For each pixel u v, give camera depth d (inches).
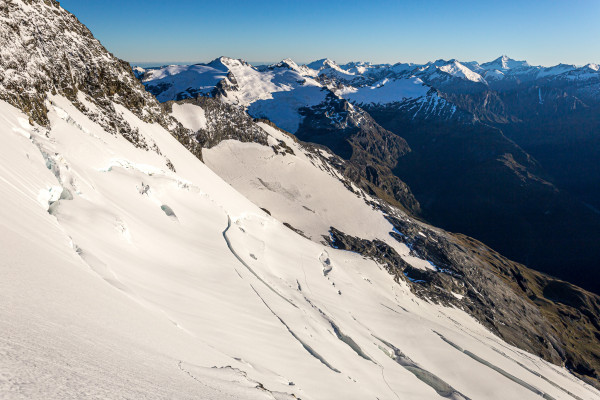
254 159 7106.3
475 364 2377.0
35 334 277.9
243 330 1147.3
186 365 466.6
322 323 1828.2
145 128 3228.3
